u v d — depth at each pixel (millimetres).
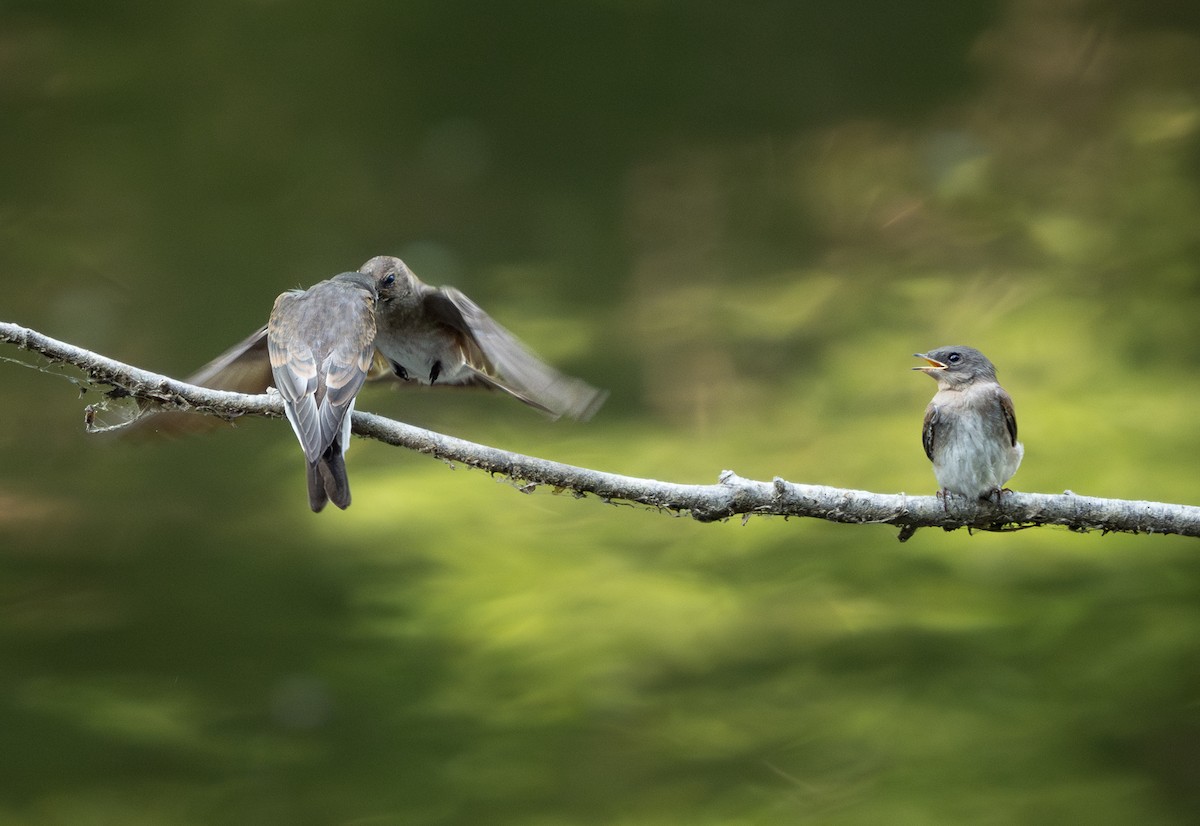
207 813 11047
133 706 11930
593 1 25344
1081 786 11141
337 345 7078
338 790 11188
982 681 11992
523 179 21562
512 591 12852
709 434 15172
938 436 7938
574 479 6723
